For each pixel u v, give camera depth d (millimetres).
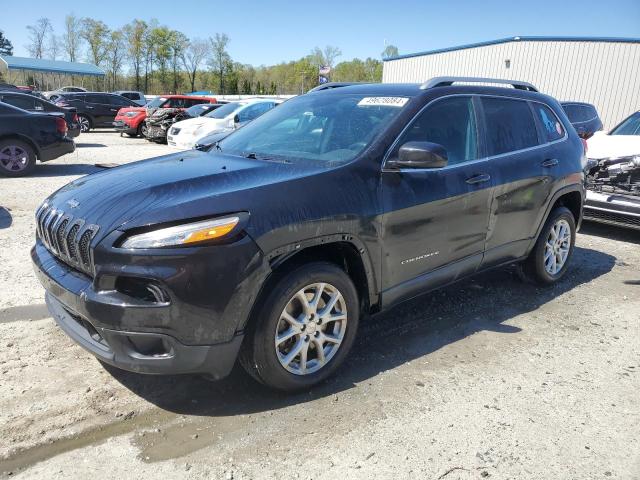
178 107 20594
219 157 3637
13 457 2520
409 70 29984
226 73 79750
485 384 3289
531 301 4660
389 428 2828
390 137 3406
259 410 2955
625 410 3062
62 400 2971
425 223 3498
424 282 3643
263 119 4289
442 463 2574
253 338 2812
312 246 2932
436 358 3598
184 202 2686
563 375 3430
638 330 4152
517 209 4254
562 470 2555
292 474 2475
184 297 2539
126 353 2627
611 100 23109
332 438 2736
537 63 24547
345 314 3172
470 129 3971
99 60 74250
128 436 2705
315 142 3605
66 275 2828
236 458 2572
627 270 5633
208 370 2719
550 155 4578
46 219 3094
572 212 5184
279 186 2904
